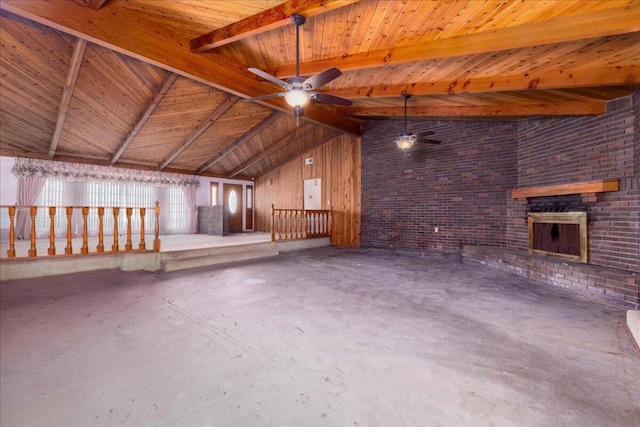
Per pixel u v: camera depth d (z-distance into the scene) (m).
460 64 3.78
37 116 5.47
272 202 10.68
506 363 2.06
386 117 7.24
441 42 3.35
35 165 7.00
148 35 3.62
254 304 3.29
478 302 3.40
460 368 2.00
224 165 9.84
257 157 9.38
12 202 6.88
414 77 4.39
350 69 3.96
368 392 1.74
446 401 1.66
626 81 3.22
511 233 5.61
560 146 4.65
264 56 4.30
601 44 2.89
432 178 6.94
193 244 6.69
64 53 3.99
